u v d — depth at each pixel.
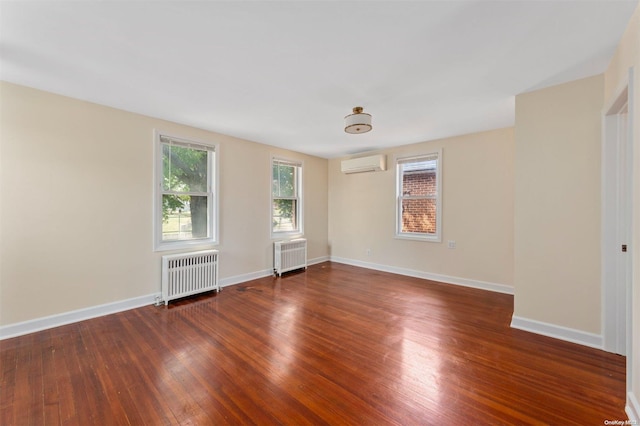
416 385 1.82
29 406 1.63
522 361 2.10
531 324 2.60
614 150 2.19
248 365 2.05
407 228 4.86
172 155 3.55
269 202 4.75
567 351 2.24
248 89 2.55
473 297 3.61
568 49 1.91
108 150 2.98
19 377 1.89
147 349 2.27
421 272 4.61
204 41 1.83
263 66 2.15
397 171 4.93
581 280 2.36
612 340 2.21
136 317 2.92
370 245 5.32
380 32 1.73
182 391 1.76
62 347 2.29
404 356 2.18
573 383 1.84
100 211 2.93
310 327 2.71
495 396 1.72
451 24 1.65
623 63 1.78
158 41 1.83
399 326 2.73
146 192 3.27
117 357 2.15
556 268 2.47
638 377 1.49
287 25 1.66
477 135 4.00
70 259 2.75
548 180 2.50
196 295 3.68
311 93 2.64
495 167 3.86
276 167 4.97
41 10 1.52
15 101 2.45
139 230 3.22
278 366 2.04
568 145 2.40
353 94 2.66
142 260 3.25
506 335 2.53
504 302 3.42
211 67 2.17
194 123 3.54
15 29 1.69
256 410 1.60
